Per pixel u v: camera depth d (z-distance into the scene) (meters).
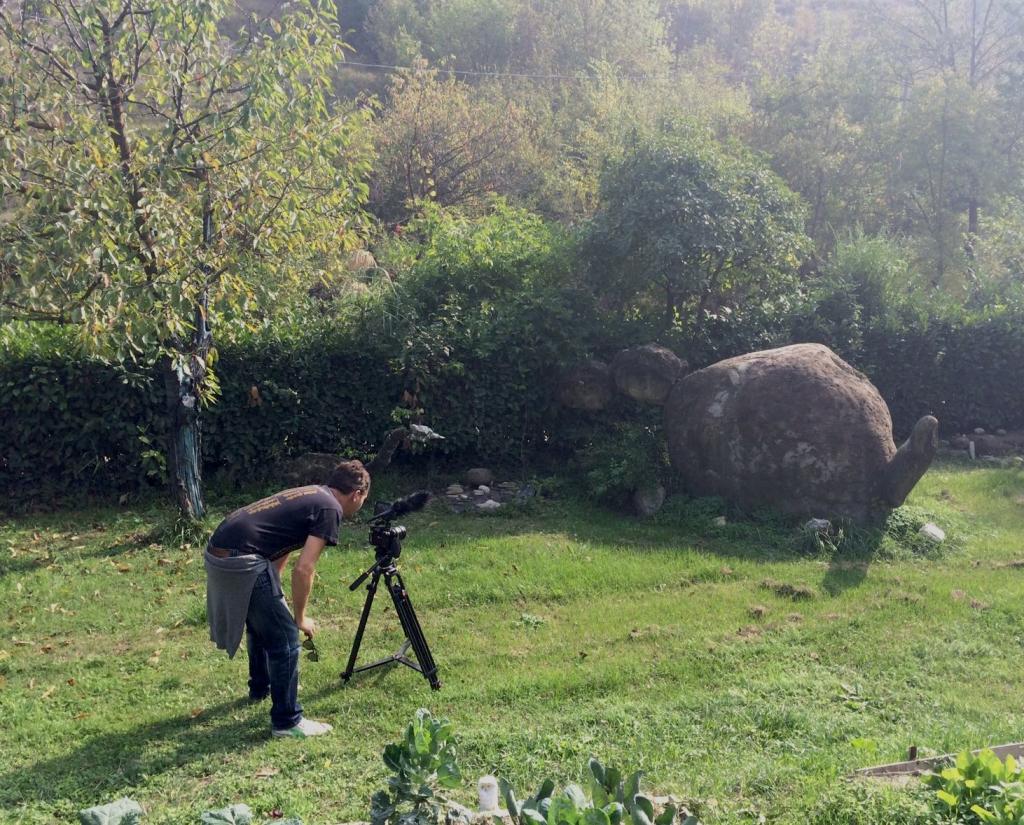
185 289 8.18
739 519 9.85
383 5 41.00
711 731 5.17
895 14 28.44
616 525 9.89
